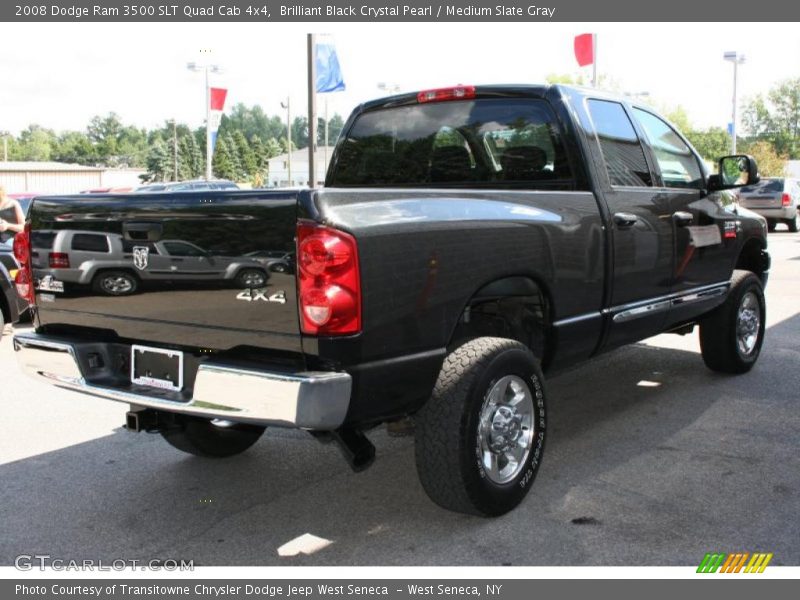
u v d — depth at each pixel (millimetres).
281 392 2912
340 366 2986
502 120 4633
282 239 2980
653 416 5273
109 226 3480
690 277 5281
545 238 3871
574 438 4859
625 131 4820
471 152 4816
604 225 4316
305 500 4012
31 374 3803
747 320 6262
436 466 3447
